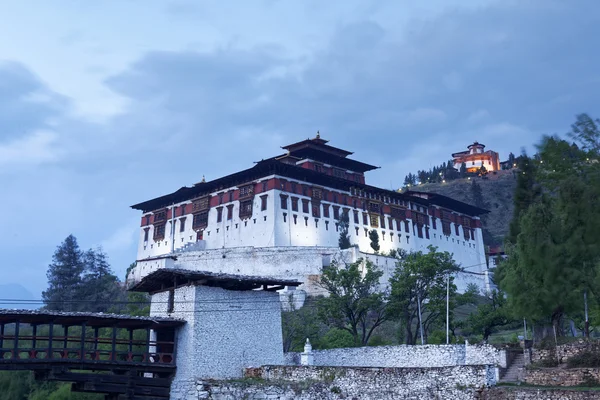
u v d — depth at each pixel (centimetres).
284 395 3906
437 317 6469
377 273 6812
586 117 4828
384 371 3703
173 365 4284
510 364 3997
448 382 3469
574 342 3822
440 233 13538
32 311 3791
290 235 10419
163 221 12281
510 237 5572
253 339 4562
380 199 12400
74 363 3878
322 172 11612
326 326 7338
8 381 6431
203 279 4350
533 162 5553
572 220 4122
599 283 3916
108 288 11731
